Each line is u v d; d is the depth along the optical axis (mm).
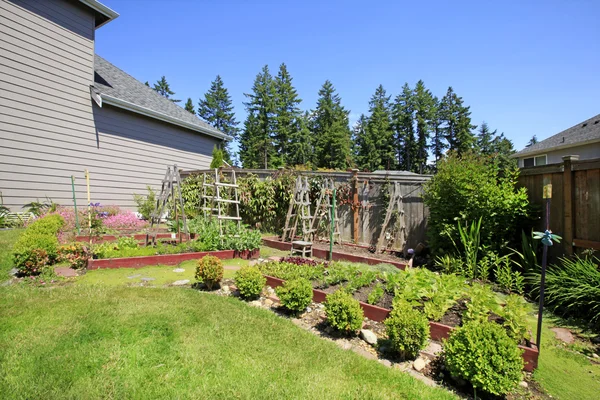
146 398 2035
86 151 9031
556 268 4297
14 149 7555
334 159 36719
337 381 2289
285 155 39344
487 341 2271
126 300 3520
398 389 2240
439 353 2686
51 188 8234
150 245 6406
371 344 2953
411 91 40688
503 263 4965
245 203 8906
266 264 4973
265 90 39406
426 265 5766
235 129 45438
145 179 10820
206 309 3395
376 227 7152
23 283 4191
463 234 5020
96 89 9117
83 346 2561
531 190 4996
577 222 4180
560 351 2908
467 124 38719
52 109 8242
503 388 2135
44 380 2150
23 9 7641
